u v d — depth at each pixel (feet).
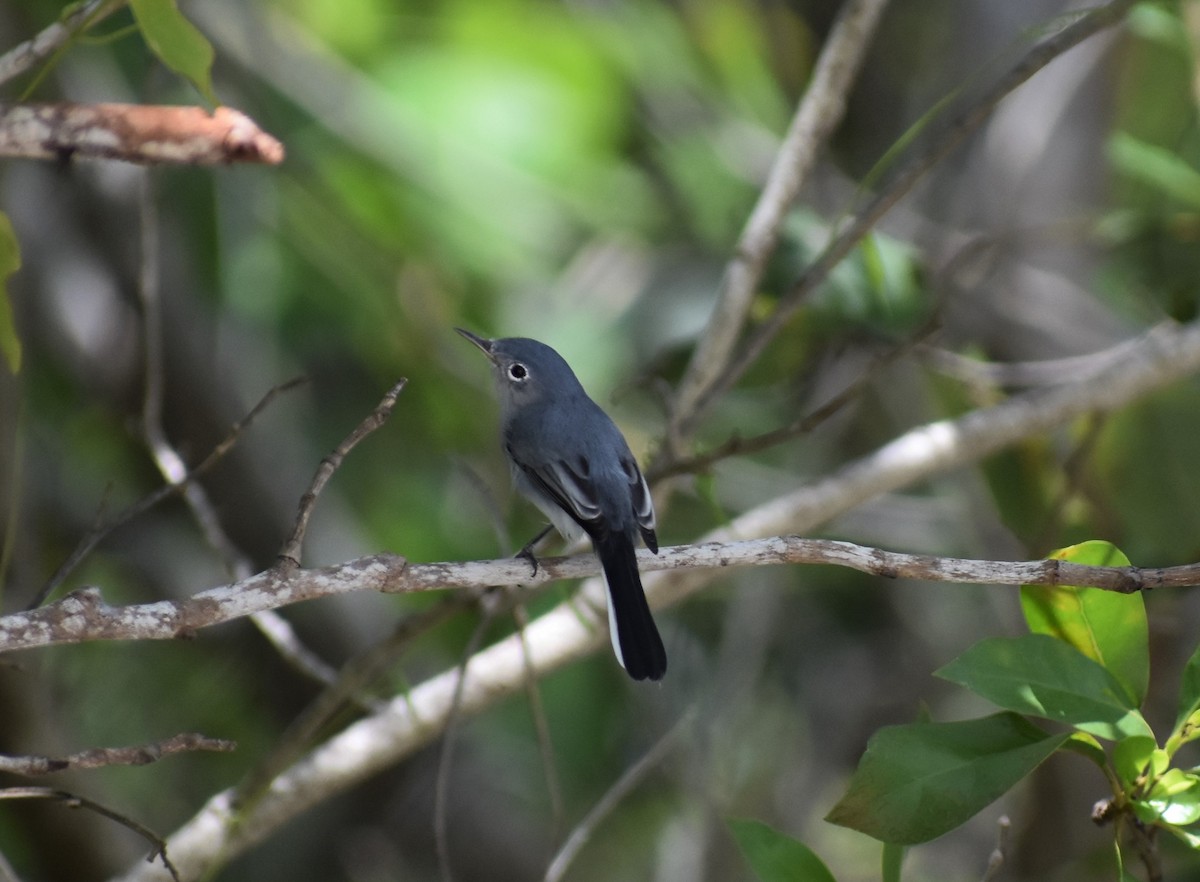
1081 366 32.50
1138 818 18.49
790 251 32.60
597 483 26.37
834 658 48.44
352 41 44.57
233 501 40.37
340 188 42.55
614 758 44.06
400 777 43.24
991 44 37.76
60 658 40.37
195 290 39.55
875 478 29.37
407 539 45.09
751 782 47.03
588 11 46.98
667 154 44.52
